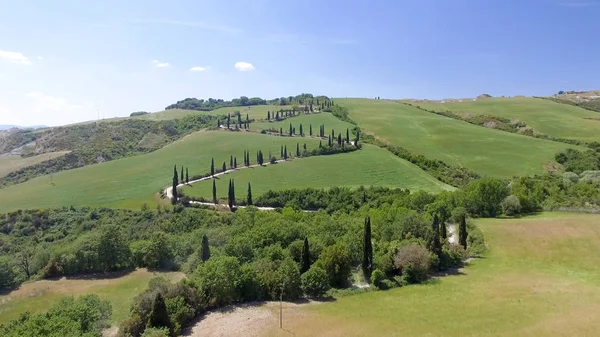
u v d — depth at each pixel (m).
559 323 46.19
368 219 66.12
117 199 148.62
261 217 98.62
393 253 68.19
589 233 77.81
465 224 79.25
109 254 83.00
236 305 56.25
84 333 42.19
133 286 73.75
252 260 68.94
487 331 45.12
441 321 48.34
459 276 65.19
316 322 49.62
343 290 61.22
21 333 41.28
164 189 155.00
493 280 62.44
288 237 77.69
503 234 81.94
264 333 47.12
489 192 100.44
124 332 47.53
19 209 139.75
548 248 74.69
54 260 83.00
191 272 74.00
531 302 52.88
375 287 62.09
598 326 45.19
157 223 118.44
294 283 59.06
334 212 117.88
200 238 87.50
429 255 66.75
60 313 46.97
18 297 70.88
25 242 117.12
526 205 100.94
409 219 80.38
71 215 133.75
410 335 45.06
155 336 43.41
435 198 107.31
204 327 49.44
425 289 60.12
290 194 134.38
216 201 136.75
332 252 64.25
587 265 67.94
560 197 104.94
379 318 50.16
